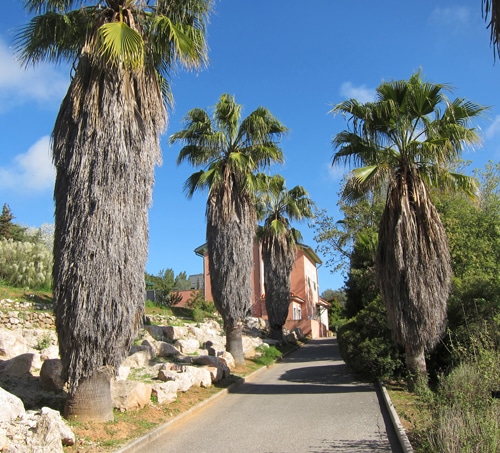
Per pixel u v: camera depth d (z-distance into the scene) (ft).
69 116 30.42
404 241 42.01
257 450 25.32
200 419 33.99
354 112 45.16
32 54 34.71
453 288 47.73
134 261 29.55
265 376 59.82
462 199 68.69
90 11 33.73
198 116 67.41
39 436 20.93
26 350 39.34
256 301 137.08
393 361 47.60
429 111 44.16
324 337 159.63
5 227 132.16
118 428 27.78
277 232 101.24
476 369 30.17
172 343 63.10
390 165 44.73
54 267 28.50
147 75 32.86
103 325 27.66
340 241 104.63
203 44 36.32
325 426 30.12
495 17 15.84
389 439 26.08
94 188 28.63
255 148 66.44
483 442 18.10
